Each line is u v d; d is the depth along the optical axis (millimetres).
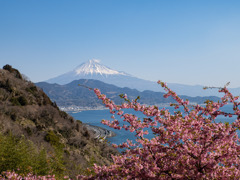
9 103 38688
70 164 21672
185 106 6844
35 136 29297
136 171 6559
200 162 6375
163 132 6562
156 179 6523
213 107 6676
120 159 7367
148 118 7117
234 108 6629
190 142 6523
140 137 7098
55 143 29531
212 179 6176
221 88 6707
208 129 6270
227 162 6551
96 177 7281
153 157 6910
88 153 34031
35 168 13898
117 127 7168
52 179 9852
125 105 7070
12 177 7996
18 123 32344
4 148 13414
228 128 6258
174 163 6738
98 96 7012
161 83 6875
